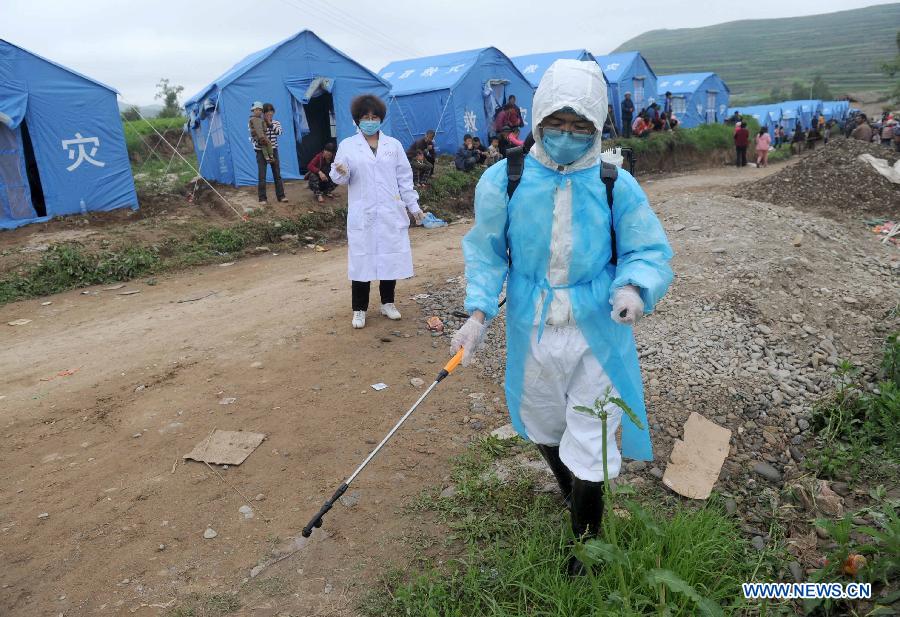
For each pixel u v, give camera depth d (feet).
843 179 39.37
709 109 109.70
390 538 10.68
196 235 36.06
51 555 10.61
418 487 12.03
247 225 37.88
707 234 23.73
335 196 44.11
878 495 10.55
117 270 31.42
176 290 28.60
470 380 16.39
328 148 42.29
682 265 20.94
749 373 15.06
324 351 18.52
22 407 16.14
